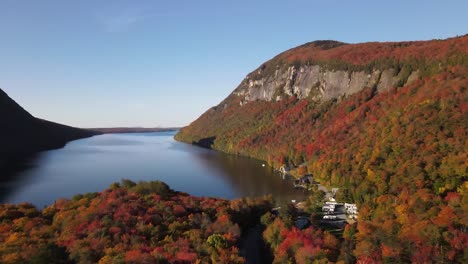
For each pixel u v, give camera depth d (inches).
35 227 3216.0
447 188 4239.7
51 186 7057.1
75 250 2615.7
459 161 4357.8
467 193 3870.6
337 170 6378.0
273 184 7190.0
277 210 4943.4
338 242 3329.2
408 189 4421.8
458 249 2844.5
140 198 4087.1
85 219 3213.6
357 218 4542.3
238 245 3572.8
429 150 4906.5
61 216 3447.3
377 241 3213.6
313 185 6732.3
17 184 7219.5
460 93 5925.2
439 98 6102.4
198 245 2950.3
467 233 3058.6
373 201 4586.6
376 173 5142.7
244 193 6432.1
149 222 3326.8
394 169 5073.8
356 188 5260.8
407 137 5511.8
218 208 4190.5
